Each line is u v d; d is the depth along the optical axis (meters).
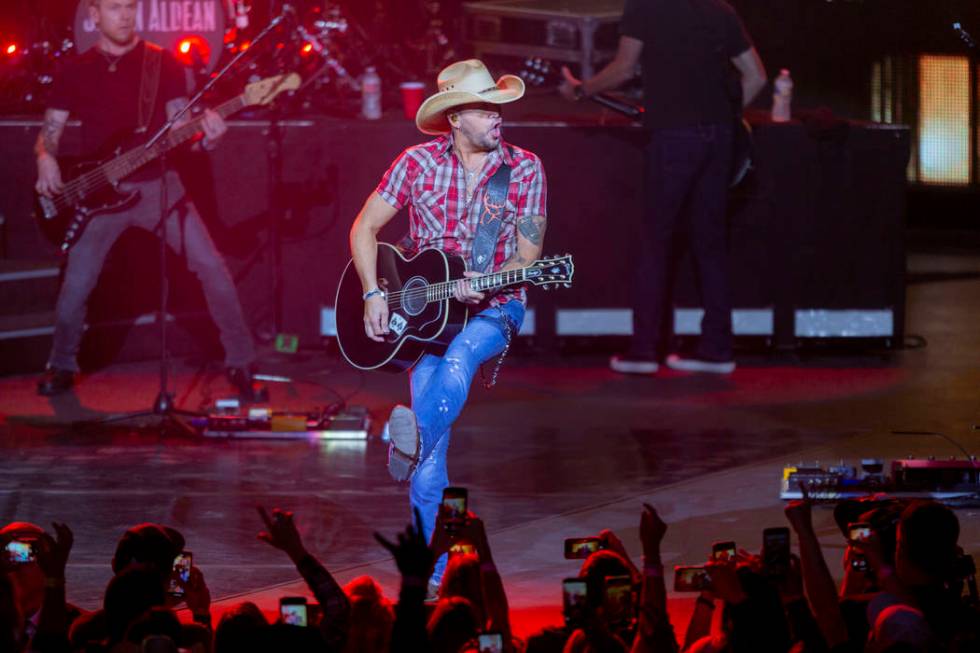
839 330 30.44
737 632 11.82
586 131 29.75
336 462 22.89
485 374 17.61
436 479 16.72
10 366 28.38
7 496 21.03
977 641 11.05
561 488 21.36
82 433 24.52
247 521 19.94
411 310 16.94
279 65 31.62
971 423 24.83
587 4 38.19
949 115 44.66
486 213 16.86
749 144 28.05
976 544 18.38
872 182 29.97
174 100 25.66
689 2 27.06
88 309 29.16
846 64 43.84
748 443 23.73
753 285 30.30
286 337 28.09
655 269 28.48
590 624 11.58
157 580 12.23
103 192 25.58
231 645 11.41
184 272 29.67
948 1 43.59
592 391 27.53
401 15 36.94
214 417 24.30
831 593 12.48
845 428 24.66
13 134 29.59
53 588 12.09
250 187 29.86
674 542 18.81
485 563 13.53
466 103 16.53
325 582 12.67
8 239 29.83
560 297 30.38
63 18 31.94
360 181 29.83
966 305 35.53
